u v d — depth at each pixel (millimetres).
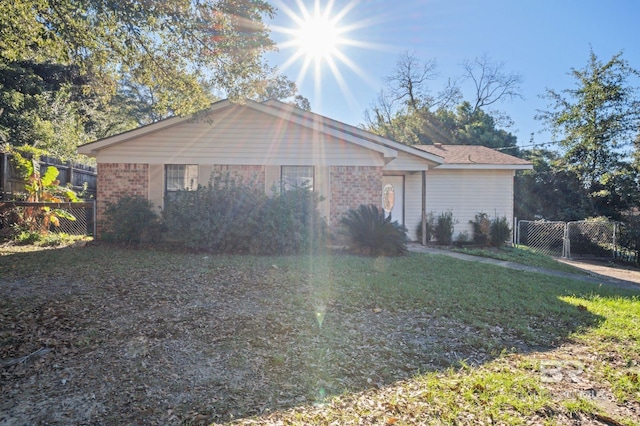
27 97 18016
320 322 4691
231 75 8820
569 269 10078
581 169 18734
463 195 14422
